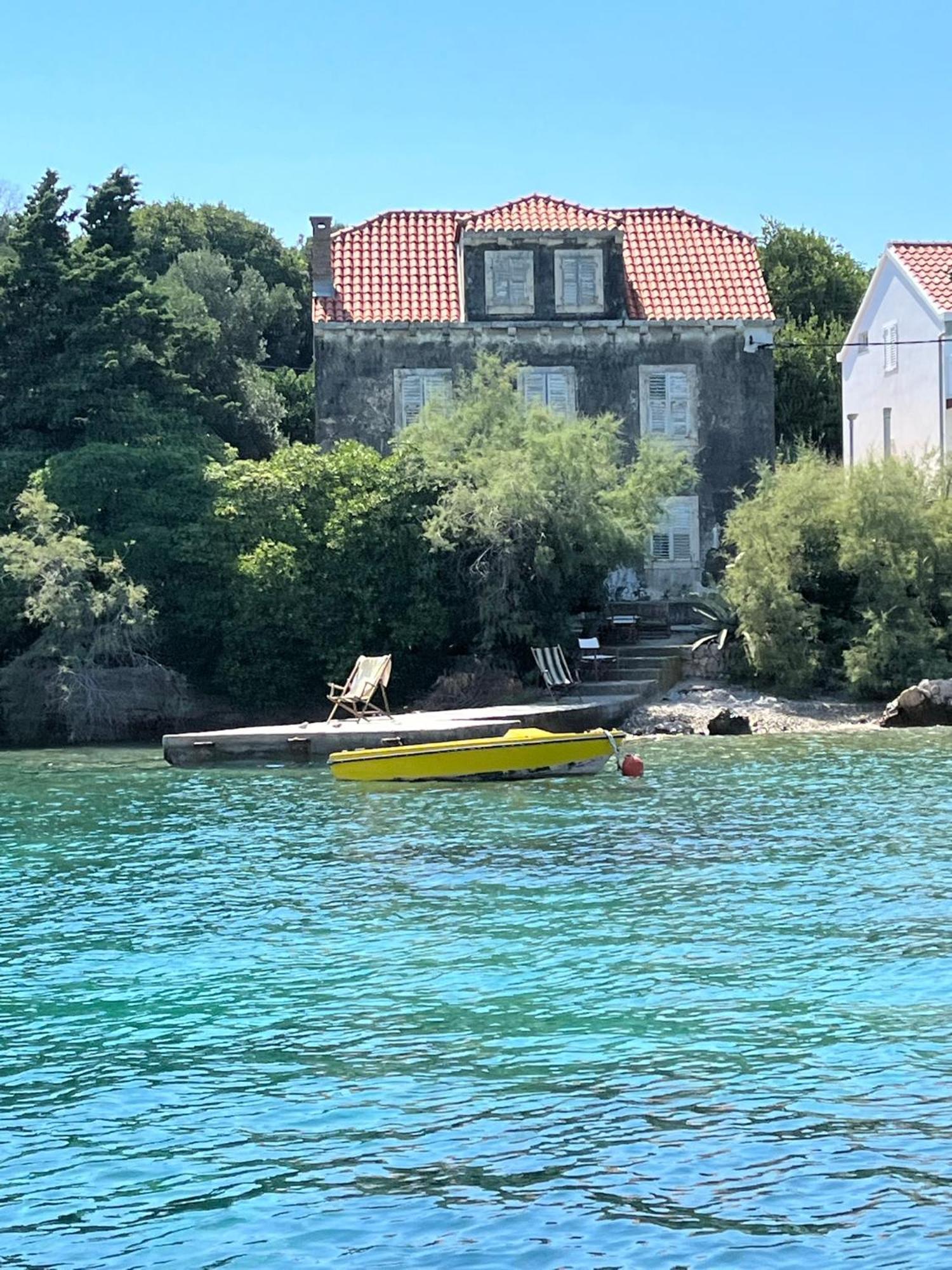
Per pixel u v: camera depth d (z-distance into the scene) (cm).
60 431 4372
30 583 3881
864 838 2242
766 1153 1097
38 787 3012
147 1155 1129
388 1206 1034
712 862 2100
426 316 4662
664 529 4706
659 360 4688
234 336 6744
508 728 3272
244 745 3303
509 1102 1209
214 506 4091
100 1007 1495
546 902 1888
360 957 1655
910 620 3859
